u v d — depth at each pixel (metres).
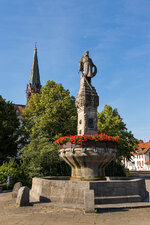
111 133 35.97
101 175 13.23
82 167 12.98
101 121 39.50
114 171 29.86
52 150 21.55
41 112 31.67
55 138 27.67
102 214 8.55
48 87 33.56
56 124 29.25
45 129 29.38
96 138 12.61
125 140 37.00
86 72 16.02
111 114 39.56
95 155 12.38
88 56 16.64
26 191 10.64
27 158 22.83
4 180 18.97
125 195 10.70
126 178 15.52
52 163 22.59
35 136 29.22
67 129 29.03
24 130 32.94
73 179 13.08
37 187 12.09
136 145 39.12
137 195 10.87
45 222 7.49
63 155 13.16
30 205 10.48
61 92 33.22
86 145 12.44
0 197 13.79
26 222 7.52
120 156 37.44
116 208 9.37
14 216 8.48
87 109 14.88
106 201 10.02
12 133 32.38
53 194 10.84
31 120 32.38
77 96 15.52
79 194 10.21
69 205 9.77
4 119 32.47
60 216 8.33
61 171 24.36
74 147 12.60
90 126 14.60
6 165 20.92
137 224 7.15
